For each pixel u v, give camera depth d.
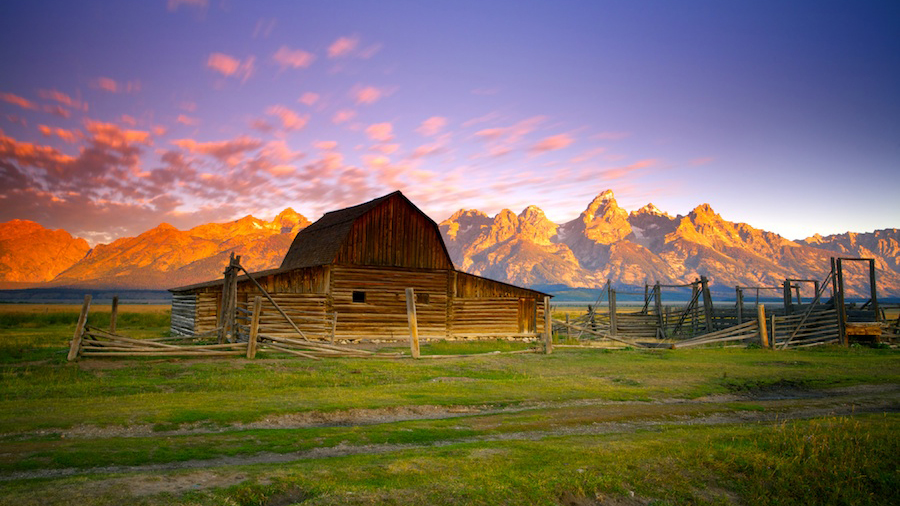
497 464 8.80
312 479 7.72
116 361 19.27
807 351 29.61
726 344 33.81
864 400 16.25
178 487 7.14
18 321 47.03
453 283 35.59
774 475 9.48
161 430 10.65
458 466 8.62
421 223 35.12
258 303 21.50
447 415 13.08
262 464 8.51
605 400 15.28
